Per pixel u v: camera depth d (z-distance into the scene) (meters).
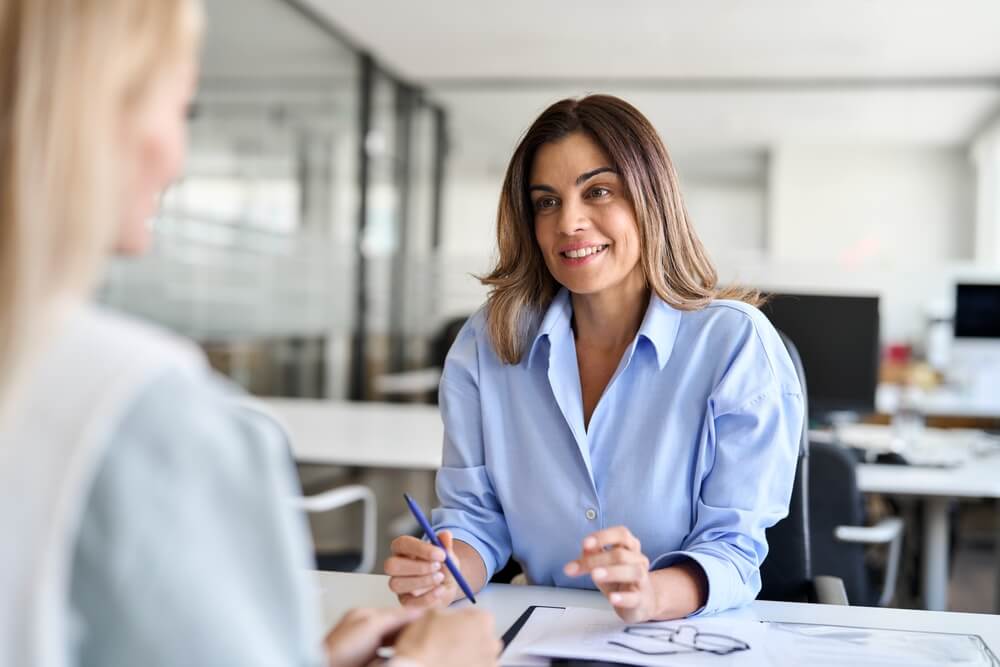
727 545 1.24
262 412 1.89
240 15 5.25
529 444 1.37
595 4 6.00
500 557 1.41
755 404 1.28
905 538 3.13
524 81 7.77
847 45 6.61
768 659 0.99
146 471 0.50
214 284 4.89
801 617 1.17
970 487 2.47
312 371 6.31
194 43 0.58
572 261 1.35
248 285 5.32
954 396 5.25
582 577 1.35
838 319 2.92
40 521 0.48
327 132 6.50
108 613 0.48
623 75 7.55
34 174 0.50
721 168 8.15
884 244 8.83
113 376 0.51
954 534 3.81
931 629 1.12
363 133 7.14
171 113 0.57
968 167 8.73
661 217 1.35
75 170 0.51
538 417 1.38
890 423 4.32
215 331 4.89
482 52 7.11
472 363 1.44
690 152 8.04
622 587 1.08
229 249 5.07
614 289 1.39
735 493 1.28
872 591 2.33
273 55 5.68
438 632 0.78
